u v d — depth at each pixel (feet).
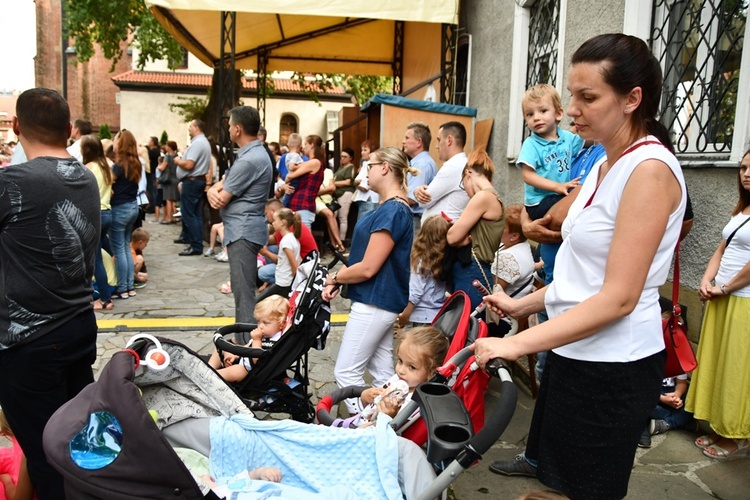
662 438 12.07
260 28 38.09
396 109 25.84
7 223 7.59
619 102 5.71
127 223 22.18
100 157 20.16
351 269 10.87
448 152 15.83
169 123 95.96
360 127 44.32
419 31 36.27
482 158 13.12
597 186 6.24
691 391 11.51
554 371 6.67
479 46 26.81
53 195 7.84
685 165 12.78
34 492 8.52
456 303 10.55
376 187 11.24
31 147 8.34
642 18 14.39
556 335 5.71
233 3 24.43
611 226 5.81
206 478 6.98
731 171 11.59
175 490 5.88
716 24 12.40
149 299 22.48
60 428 6.00
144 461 5.78
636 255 5.50
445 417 6.35
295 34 40.91
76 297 8.25
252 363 11.66
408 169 11.16
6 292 7.68
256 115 15.69
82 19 46.09
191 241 31.42
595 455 6.35
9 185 7.55
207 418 7.86
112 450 5.94
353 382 11.29
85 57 48.73
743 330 10.44
